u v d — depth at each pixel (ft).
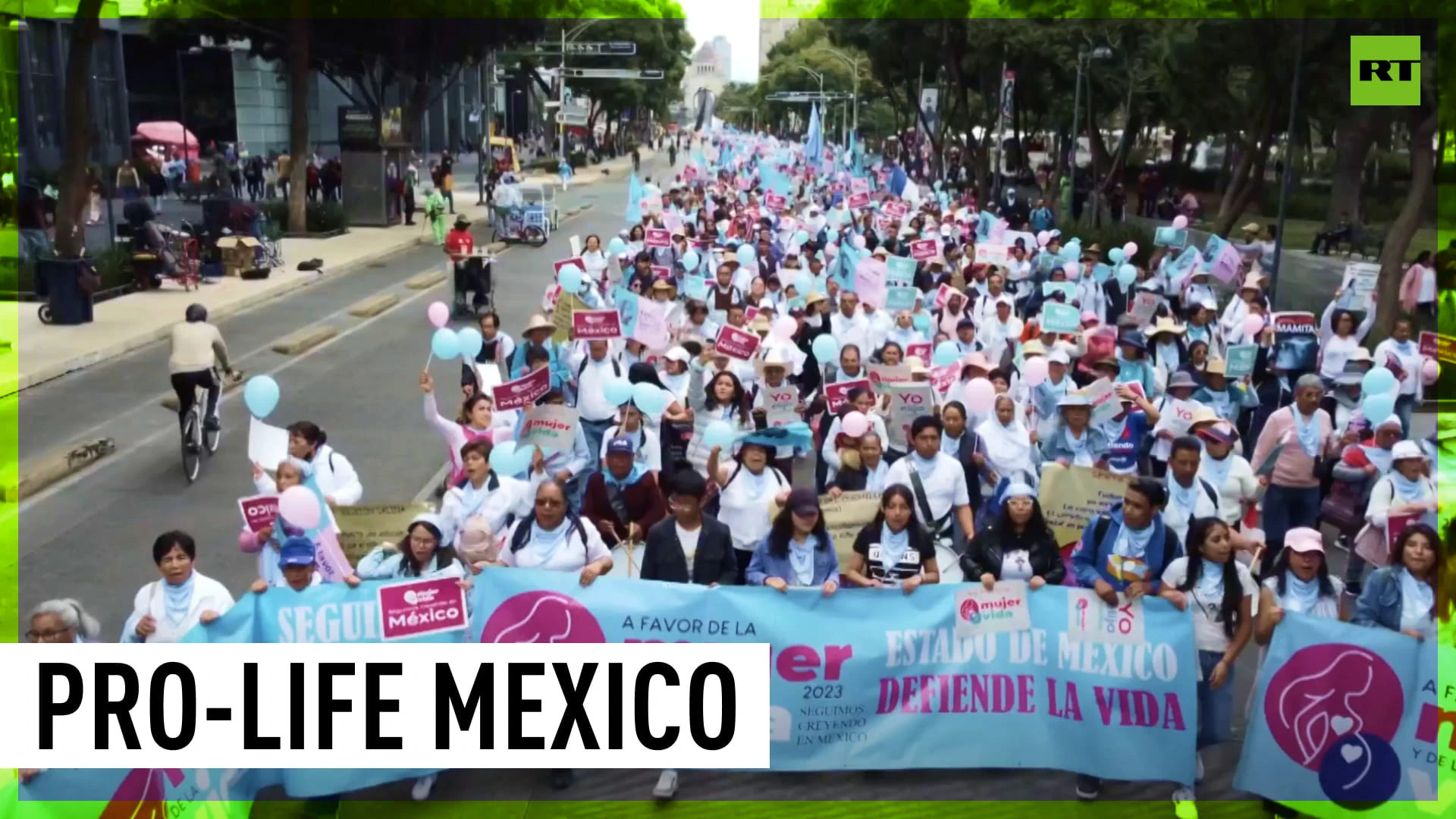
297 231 117.60
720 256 65.31
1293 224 121.60
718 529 23.32
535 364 36.94
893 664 22.53
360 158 128.57
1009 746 22.65
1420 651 21.56
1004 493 25.21
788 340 39.42
